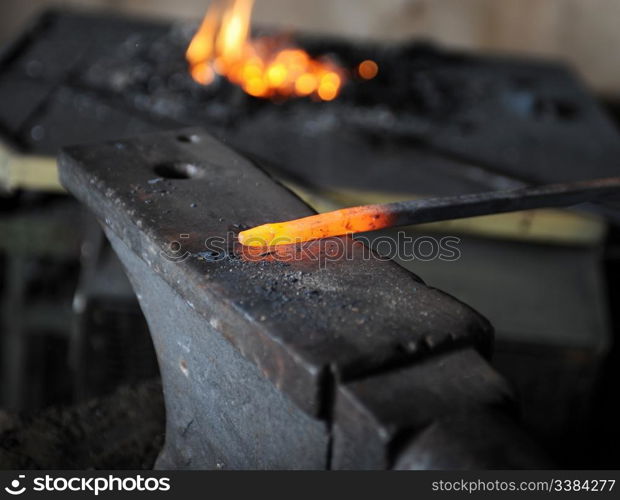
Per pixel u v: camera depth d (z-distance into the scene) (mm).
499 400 1009
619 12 4723
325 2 4793
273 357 1053
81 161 1452
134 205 1330
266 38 3893
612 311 3711
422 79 3752
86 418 1804
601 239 2779
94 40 3947
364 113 3324
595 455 3271
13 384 3406
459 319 1104
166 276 1236
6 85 3340
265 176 1471
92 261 2818
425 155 3055
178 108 3236
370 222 1311
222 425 1306
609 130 3529
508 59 4242
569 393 2752
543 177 3021
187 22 4266
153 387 1914
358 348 1029
